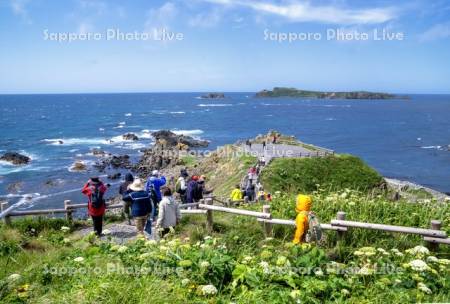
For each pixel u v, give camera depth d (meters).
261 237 8.98
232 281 5.84
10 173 51.69
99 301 4.95
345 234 8.24
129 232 11.64
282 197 12.79
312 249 6.56
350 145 85.56
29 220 12.23
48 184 45.84
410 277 5.96
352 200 11.15
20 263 7.84
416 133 107.00
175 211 9.51
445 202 11.44
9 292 5.51
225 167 37.62
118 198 36.50
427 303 5.05
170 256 6.33
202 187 15.59
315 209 10.70
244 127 119.00
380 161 68.06
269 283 5.57
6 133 95.12
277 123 132.88
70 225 12.48
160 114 165.12
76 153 67.88
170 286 5.42
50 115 152.25
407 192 21.27
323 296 5.39
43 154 66.69
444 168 62.09
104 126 115.19
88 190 10.85
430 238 7.61
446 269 6.36
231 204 18.00
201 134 100.81
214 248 7.23
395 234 8.60
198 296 5.40
